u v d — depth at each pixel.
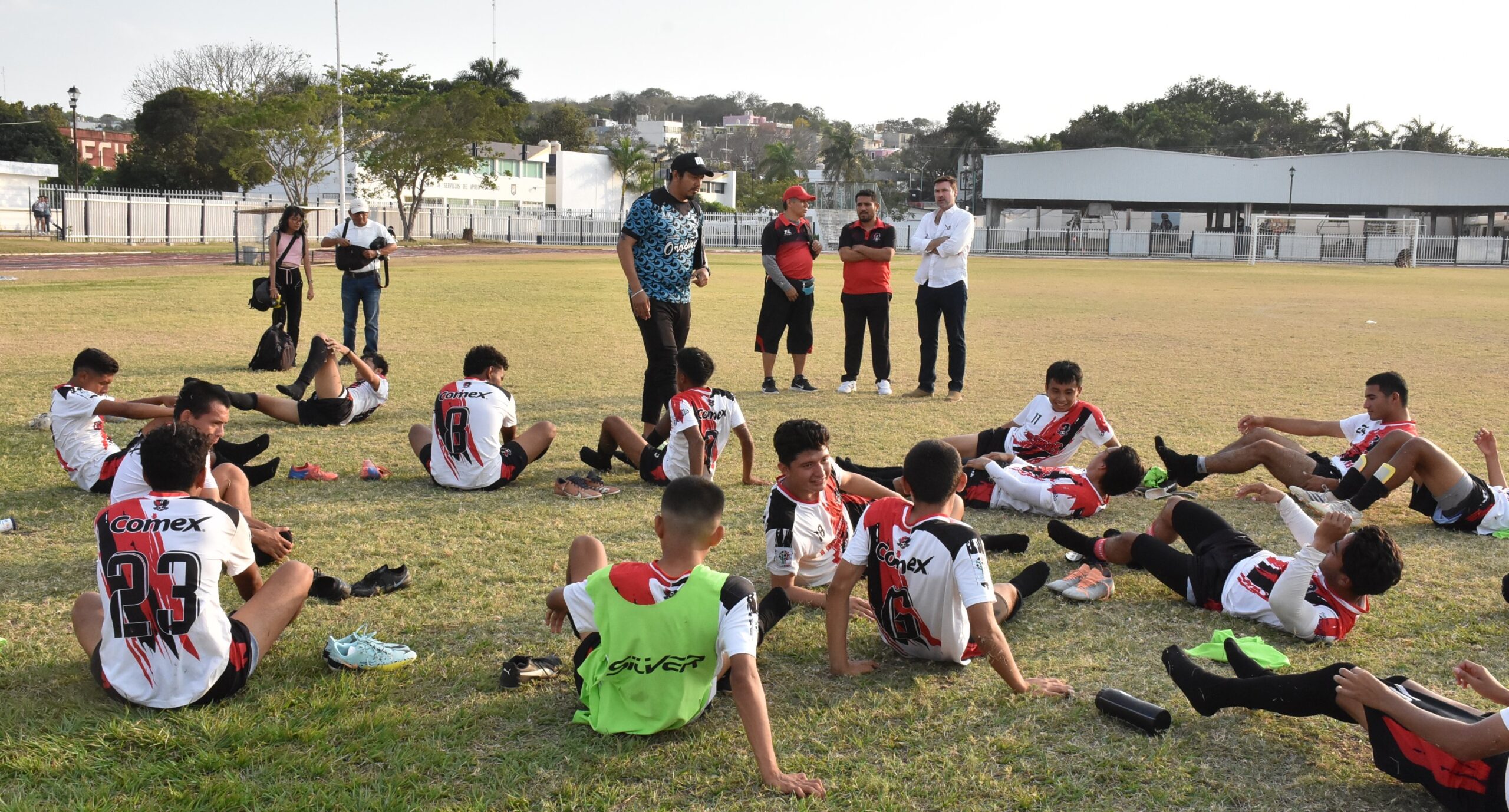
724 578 3.14
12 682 3.46
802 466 4.22
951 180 9.34
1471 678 3.00
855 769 3.04
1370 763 3.11
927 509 3.62
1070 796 2.91
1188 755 3.14
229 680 3.30
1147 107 92.31
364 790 2.86
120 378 9.41
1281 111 103.75
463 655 3.78
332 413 7.64
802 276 9.59
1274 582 4.15
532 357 11.63
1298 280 33.44
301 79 63.03
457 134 48.97
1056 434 6.30
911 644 3.74
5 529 5.08
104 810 2.74
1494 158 59.47
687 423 5.83
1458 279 34.88
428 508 5.66
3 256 28.16
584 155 76.31
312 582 3.71
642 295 7.03
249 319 14.23
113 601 3.20
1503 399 9.63
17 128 56.72
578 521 5.46
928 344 9.57
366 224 10.61
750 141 137.88
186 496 3.37
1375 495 5.44
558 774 2.98
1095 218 70.69
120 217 38.88
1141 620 4.24
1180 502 4.65
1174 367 11.80
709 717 3.34
